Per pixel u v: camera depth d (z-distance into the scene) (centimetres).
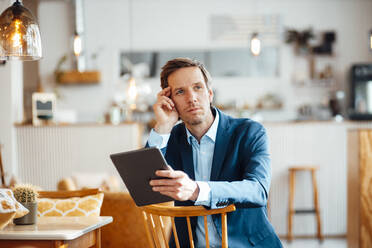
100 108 871
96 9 875
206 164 192
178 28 874
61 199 264
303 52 857
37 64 861
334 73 873
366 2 873
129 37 875
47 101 612
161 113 192
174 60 188
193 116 184
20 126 599
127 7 874
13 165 593
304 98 873
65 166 604
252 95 877
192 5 874
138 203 150
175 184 139
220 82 879
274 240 179
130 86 671
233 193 153
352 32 874
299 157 620
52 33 863
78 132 606
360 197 416
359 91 838
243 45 869
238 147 186
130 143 606
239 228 179
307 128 620
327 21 873
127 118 791
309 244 570
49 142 603
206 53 884
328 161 619
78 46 498
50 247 186
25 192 214
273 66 881
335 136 620
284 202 618
